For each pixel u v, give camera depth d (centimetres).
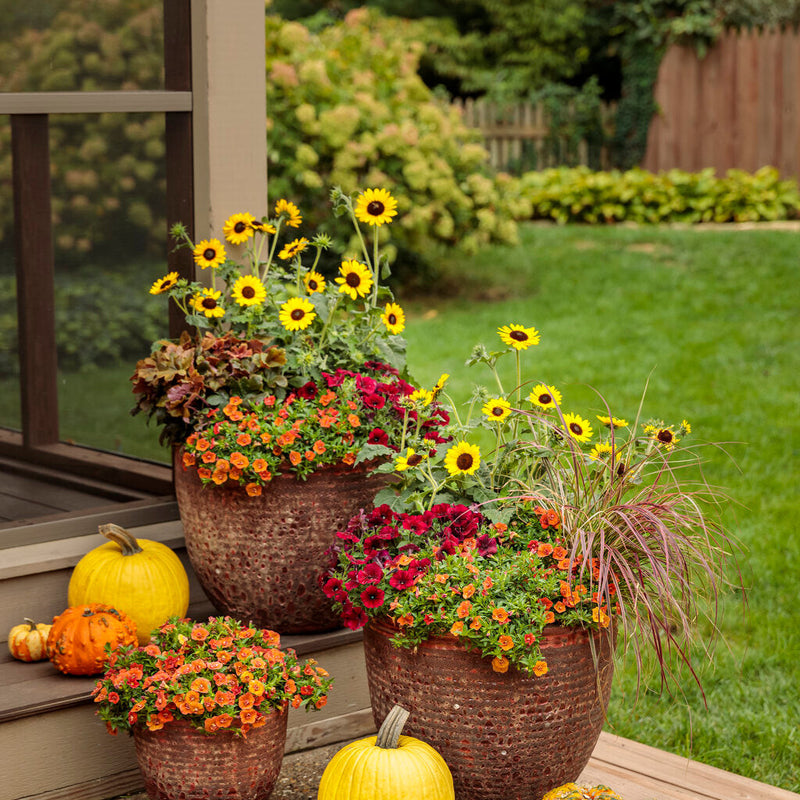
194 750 252
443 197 903
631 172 1211
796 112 1221
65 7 339
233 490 292
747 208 1152
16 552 306
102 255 346
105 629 281
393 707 248
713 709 347
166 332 343
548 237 1116
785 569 438
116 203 343
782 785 304
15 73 347
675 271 966
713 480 535
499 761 251
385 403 307
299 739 308
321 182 888
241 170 335
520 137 1359
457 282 982
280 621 302
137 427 344
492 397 288
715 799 280
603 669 256
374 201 327
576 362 747
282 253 339
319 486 293
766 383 694
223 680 250
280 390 308
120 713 257
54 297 350
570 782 261
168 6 330
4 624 303
